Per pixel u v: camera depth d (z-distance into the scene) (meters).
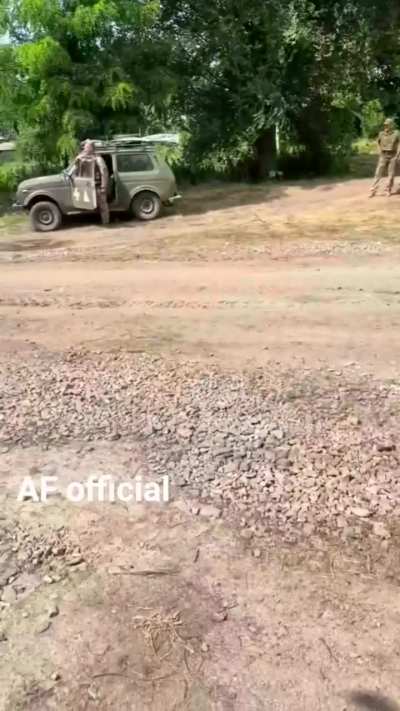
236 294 8.21
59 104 15.73
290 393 5.27
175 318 7.32
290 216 14.39
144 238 12.38
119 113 16.30
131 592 3.19
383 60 20.56
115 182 13.91
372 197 16.12
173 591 3.19
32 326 7.16
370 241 11.28
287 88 19.56
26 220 14.82
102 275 9.46
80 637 2.93
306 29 18.05
